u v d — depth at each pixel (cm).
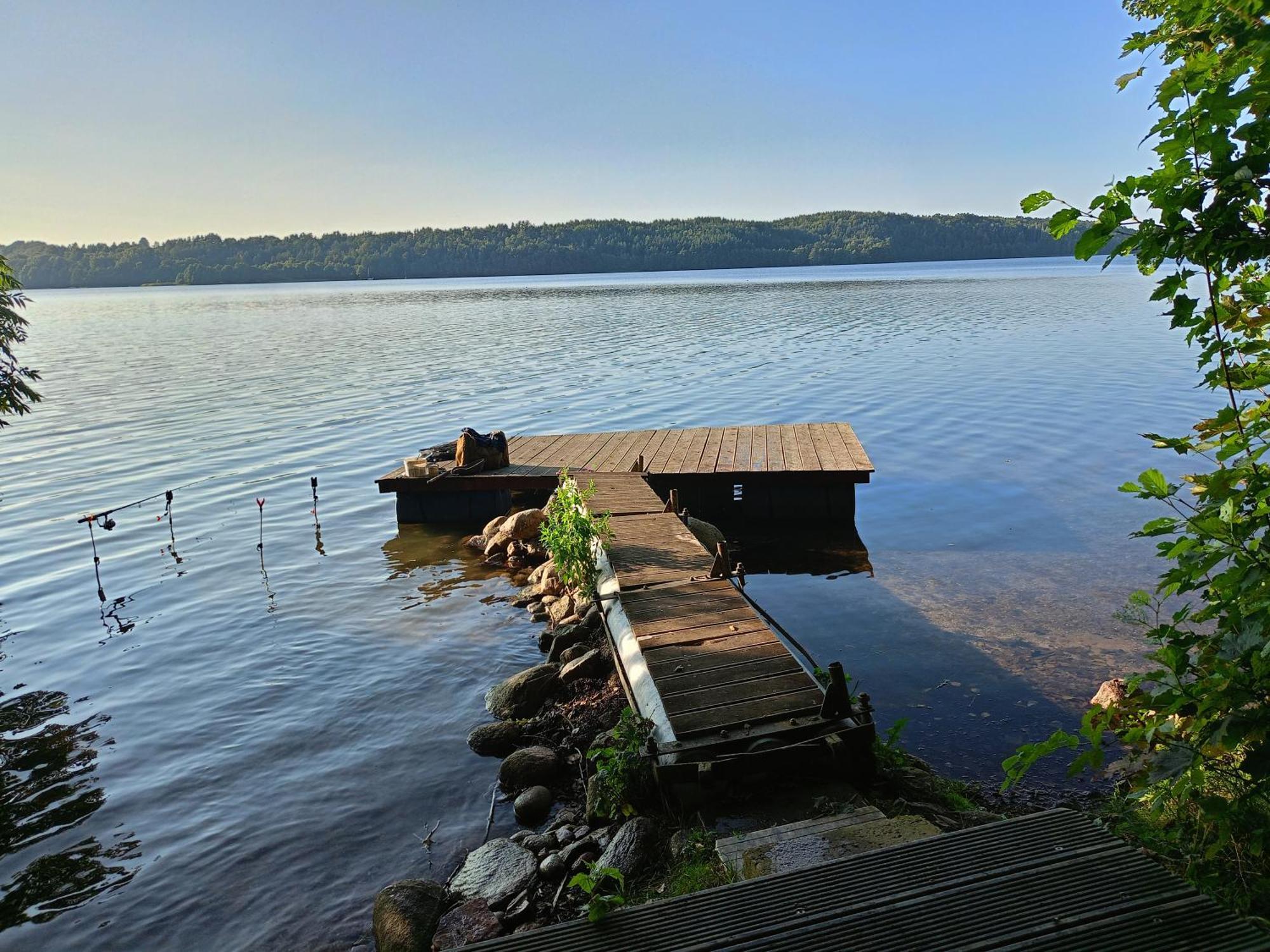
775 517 1745
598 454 1981
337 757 934
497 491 1831
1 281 1449
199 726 1009
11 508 1961
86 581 1515
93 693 1099
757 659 859
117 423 2895
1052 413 2611
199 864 757
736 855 602
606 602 1091
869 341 4653
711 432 2161
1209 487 322
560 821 783
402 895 670
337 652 1208
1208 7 299
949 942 289
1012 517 1669
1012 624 1165
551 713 998
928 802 698
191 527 1823
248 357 4894
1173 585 338
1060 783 776
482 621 1318
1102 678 988
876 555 1505
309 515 1905
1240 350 355
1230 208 290
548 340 5275
